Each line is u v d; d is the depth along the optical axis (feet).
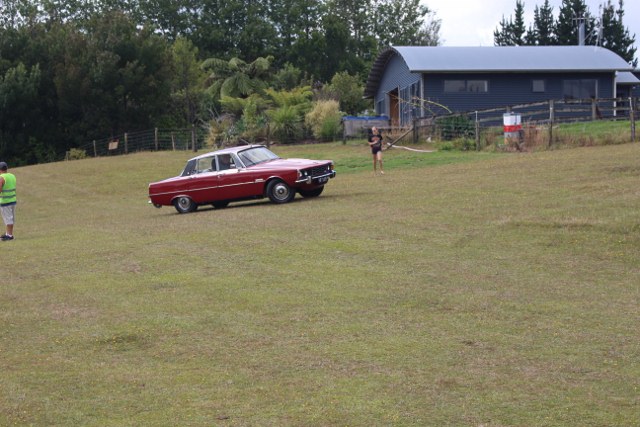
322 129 130.41
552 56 128.67
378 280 36.24
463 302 31.96
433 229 47.44
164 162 122.21
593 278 34.96
